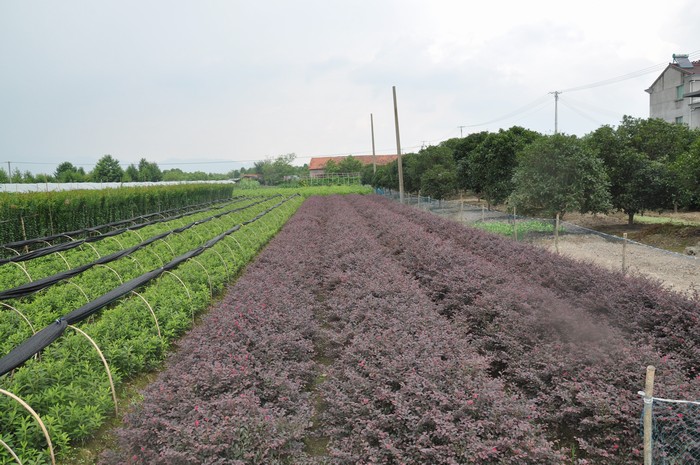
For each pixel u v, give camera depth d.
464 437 4.14
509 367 6.04
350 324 7.21
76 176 43.56
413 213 23.42
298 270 11.20
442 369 5.20
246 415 4.39
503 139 23.56
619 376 5.18
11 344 6.36
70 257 11.91
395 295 8.40
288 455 4.30
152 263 11.81
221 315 7.34
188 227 15.84
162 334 7.44
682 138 19.34
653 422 4.41
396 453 4.07
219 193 41.34
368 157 100.06
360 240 14.44
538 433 4.78
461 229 16.48
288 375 5.84
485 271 9.42
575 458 4.69
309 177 76.38
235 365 5.57
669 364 5.25
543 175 17.11
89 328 6.61
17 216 15.03
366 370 5.43
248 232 17.36
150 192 25.81
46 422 4.61
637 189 17.89
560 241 15.88
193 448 3.99
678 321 6.59
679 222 18.19
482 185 25.86
